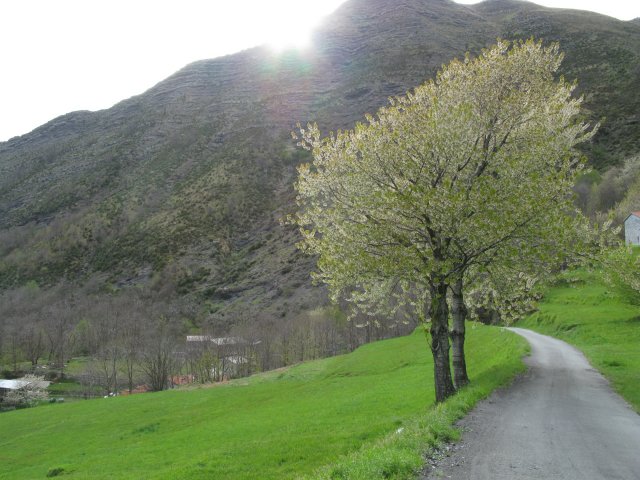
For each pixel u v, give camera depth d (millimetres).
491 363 34812
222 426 34094
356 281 23547
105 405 58781
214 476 16266
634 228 84000
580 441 13438
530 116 23938
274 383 59969
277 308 141500
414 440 12578
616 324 47188
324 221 24344
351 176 23453
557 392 21438
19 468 35250
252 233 194250
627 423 15898
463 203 20062
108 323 131750
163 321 138875
